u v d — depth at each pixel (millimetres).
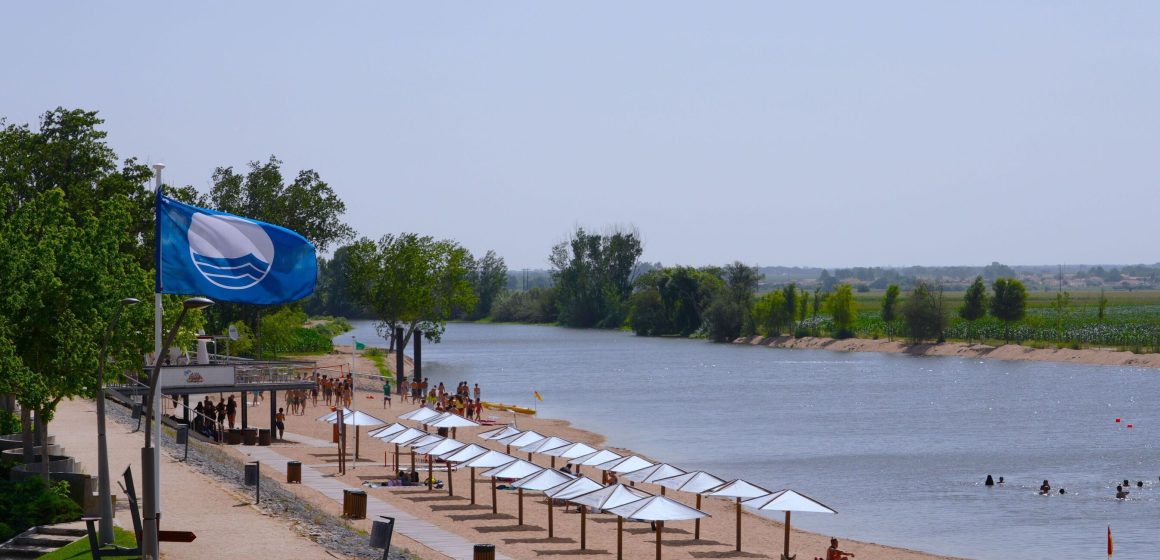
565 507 45906
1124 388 108250
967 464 59500
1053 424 77938
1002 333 171625
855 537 41906
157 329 26969
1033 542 40719
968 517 45406
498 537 38844
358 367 128375
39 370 36500
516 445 50344
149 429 25562
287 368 64875
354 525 37781
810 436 71875
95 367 37094
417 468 54469
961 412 86500
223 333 120750
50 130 73188
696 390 107875
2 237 35719
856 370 136125
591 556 36312
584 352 177750
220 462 48594
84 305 36906
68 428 52719
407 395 99250
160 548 29938
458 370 137250
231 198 125438
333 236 129375
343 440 52562
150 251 74250
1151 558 38156
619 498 35656
